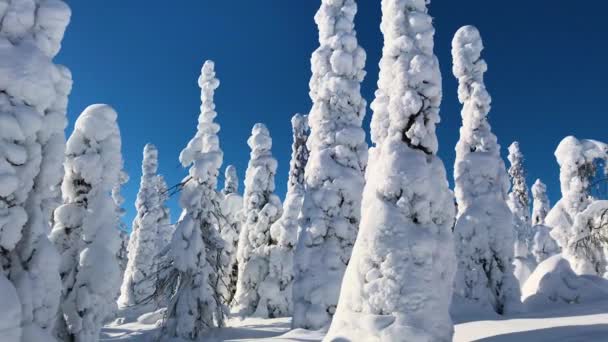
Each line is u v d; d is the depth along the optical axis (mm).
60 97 9680
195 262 21203
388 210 10297
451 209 10773
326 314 17531
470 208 19594
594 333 9883
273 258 26594
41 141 9117
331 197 18594
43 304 8781
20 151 8234
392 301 9602
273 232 27250
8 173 8078
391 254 9883
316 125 19859
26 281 8500
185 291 21000
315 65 20375
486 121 20500
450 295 10211
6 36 8781
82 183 14484
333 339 9875
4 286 7902
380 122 14375
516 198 49312
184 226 21859
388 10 12656
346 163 19109
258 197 28953
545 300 18484
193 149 23547
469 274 18859
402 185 10414
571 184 27281
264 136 30266
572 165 27391
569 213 27031
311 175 19156
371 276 9930
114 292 13836
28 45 8781
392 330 9289
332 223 18531
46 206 9391
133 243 42750
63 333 13227
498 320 14836
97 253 13758
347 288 10305
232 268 30516
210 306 20953
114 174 14836
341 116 19703
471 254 19078
